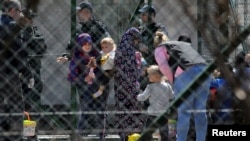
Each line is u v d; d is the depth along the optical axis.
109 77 23.41
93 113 20.45
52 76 25.33
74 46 22.86
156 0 22.02
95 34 23.52
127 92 23.34
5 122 19.45
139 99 22.44
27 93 22.88
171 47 20.06
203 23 10.22
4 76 19.42
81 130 20.58
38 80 23.69
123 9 25.08
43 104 25.08
